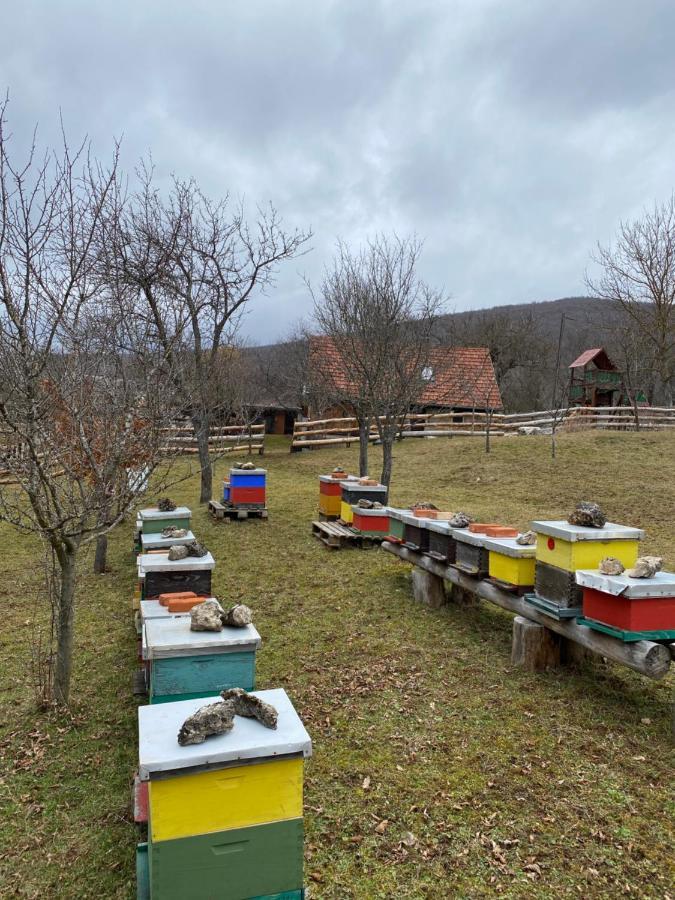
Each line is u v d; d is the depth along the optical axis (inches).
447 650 229.1
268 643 237.6
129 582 323.3
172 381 243.6
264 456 896.3
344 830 133.7
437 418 1061.8
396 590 299.4
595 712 182.2
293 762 96.1
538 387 1712.6
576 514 193.2
